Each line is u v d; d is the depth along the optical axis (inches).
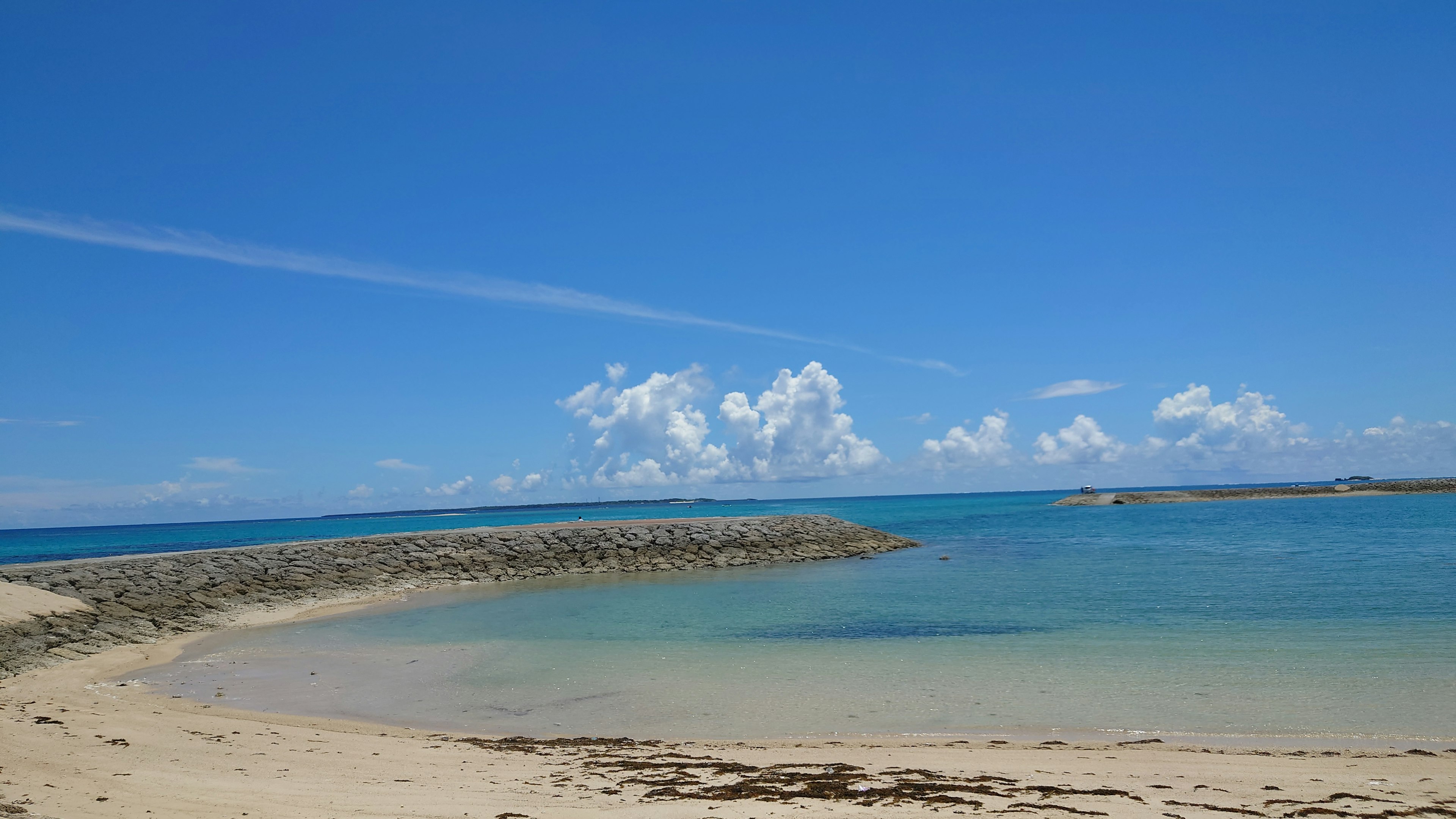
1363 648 788.0
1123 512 4544.8
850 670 762.2
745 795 389.7
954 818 348.8
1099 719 584.4
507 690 716.7
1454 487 5147.6
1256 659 755.4
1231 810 364.2
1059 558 1894.7
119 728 544.1
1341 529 2588.6
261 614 1242.0
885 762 471.8
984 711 613.0
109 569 1306.6
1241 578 1382.9
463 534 1914.4
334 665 838.5
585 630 1035.3
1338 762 460.4
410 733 581.0
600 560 1915.6
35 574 1220.5
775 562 2016.5
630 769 455.8
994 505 7445.9
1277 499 5359.3
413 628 1087.6
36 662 855.7
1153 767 451.2
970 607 1146.7
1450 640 818.8
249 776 422.9
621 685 726.5
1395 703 602.2
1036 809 362.9
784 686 709.3
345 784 409.4
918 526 3491.6
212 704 674.2
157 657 903.7
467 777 433.1
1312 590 1198.3
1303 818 354.6
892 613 1111.6
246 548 1594.5
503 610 1249.4
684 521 2230.6
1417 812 363.9
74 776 408.5
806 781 422.3
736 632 995.3
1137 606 1105.4
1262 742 516.4
